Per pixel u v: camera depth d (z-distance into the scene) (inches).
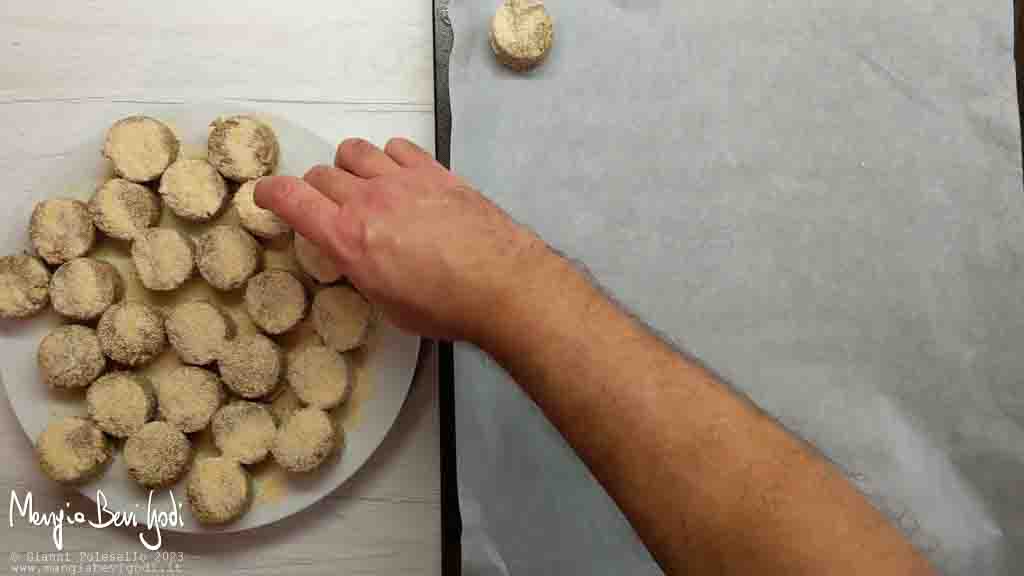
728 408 18.1
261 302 26.3
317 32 30.0
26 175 29.1
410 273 21.1
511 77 28.4
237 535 28.5
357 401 26.8
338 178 22.7
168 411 26.4
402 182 22.3
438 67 28.3
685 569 16.9
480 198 22.3
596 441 18.6
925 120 28.7
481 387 26.8
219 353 26.5
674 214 28.5
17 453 28.6
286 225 26.5
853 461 27.6
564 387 19.2
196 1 30.0
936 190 28.5
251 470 26.9
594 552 26.9
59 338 26.3
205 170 26.8
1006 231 28.1
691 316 28.3
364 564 28.4
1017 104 28.1
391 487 28.4
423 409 28.3
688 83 28.9
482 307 20.7
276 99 29.7
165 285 26.5
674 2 29.0
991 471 27.3
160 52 29.8
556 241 28.2
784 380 28.1
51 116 29.5
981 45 28.4
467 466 26.6
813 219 28.6
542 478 26.8
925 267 28.2
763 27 29.0
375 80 29.9
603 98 28.6
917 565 16.0
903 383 27.9
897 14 28.8
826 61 29.0
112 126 27.0
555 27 28.7
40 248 26.6
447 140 28.1
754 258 28.4
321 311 26.2
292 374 26.2
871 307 28.2
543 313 20.1
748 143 28.8
